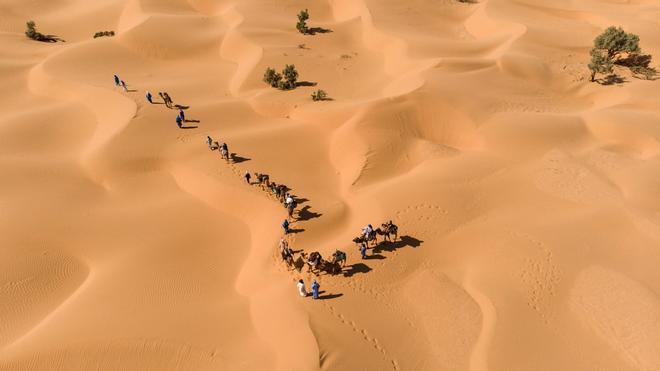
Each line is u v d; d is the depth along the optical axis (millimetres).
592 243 20453
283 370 14195
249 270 20031
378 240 20844
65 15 57156
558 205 23141
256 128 29812
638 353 15867
